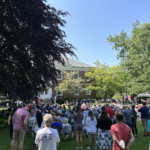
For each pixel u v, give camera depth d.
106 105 8.50
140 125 12.10
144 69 23.42
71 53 12.59
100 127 5.18
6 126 11.88
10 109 19.28
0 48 10.16
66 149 6.60
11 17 9.45
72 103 32.09
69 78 35.09
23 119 5.52
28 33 9.93
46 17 11.43
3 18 9.40
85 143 7.52
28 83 11.16
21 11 10.23
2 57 10.27
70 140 8.11
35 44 10.66
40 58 11.11
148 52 23.11
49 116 3.53
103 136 5.11
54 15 11.99
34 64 10.81
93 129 6.55
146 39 23.36
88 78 43.03
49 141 3.31
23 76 11.20
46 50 10.92
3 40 9.92
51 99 35.31
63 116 9.07
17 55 9.77
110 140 5.12
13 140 5.52
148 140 7.92
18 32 9.58
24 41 9.71
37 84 11.73
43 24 11.75
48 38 11.05
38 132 3.40
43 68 10.95
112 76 37.16
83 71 43.12
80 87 34.91
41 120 6.21
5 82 8.88
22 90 10.20
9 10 9.47
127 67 27.28
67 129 7.98
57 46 12.08
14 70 10.82
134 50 25.58
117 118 3.66
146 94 27.61
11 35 9.75
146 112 8.70
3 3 9.34
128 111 7.62
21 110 5.60
